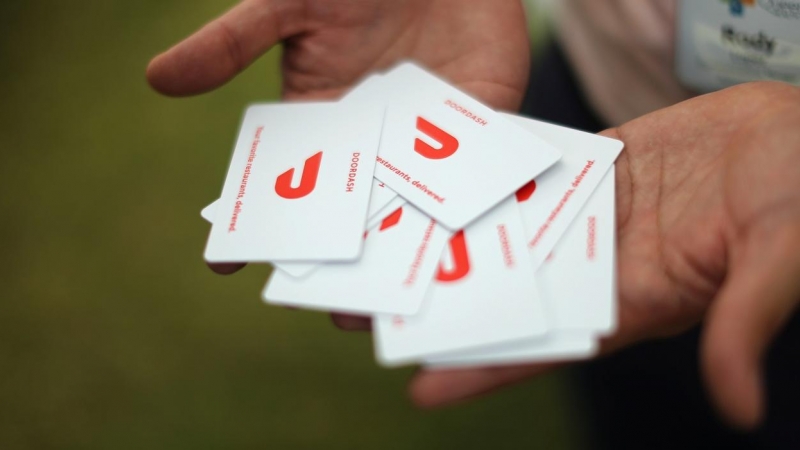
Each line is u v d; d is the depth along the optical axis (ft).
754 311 1.28
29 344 2.17
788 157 1.36
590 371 1.91
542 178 1.56
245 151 1.63
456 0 1.73
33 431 2.07
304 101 1.77
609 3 1.73
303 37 1.72
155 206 2.41
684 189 1.47
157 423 2.06
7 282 2.27
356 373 2.09
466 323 1.42
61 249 2.33
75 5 2.96
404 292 1.46
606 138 1.57
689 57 1.65
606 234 1.48
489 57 1.72
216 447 2.02
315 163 1.60
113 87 2.73
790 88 1.46
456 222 1.51
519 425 2.00
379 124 1.64
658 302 1.43
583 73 1.85
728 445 1.82
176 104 2.66
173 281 2.24
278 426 2.04
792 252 1.31
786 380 1.74
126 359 2.14
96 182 2.48
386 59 1.75
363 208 1.54
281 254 1.51
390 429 2.02
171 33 2.83
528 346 1.40
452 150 1.60
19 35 2.91
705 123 1.49
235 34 1.63
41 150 2.58
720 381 1.26
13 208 2.43
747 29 1.59
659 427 1.86
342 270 1.49
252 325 2.16
